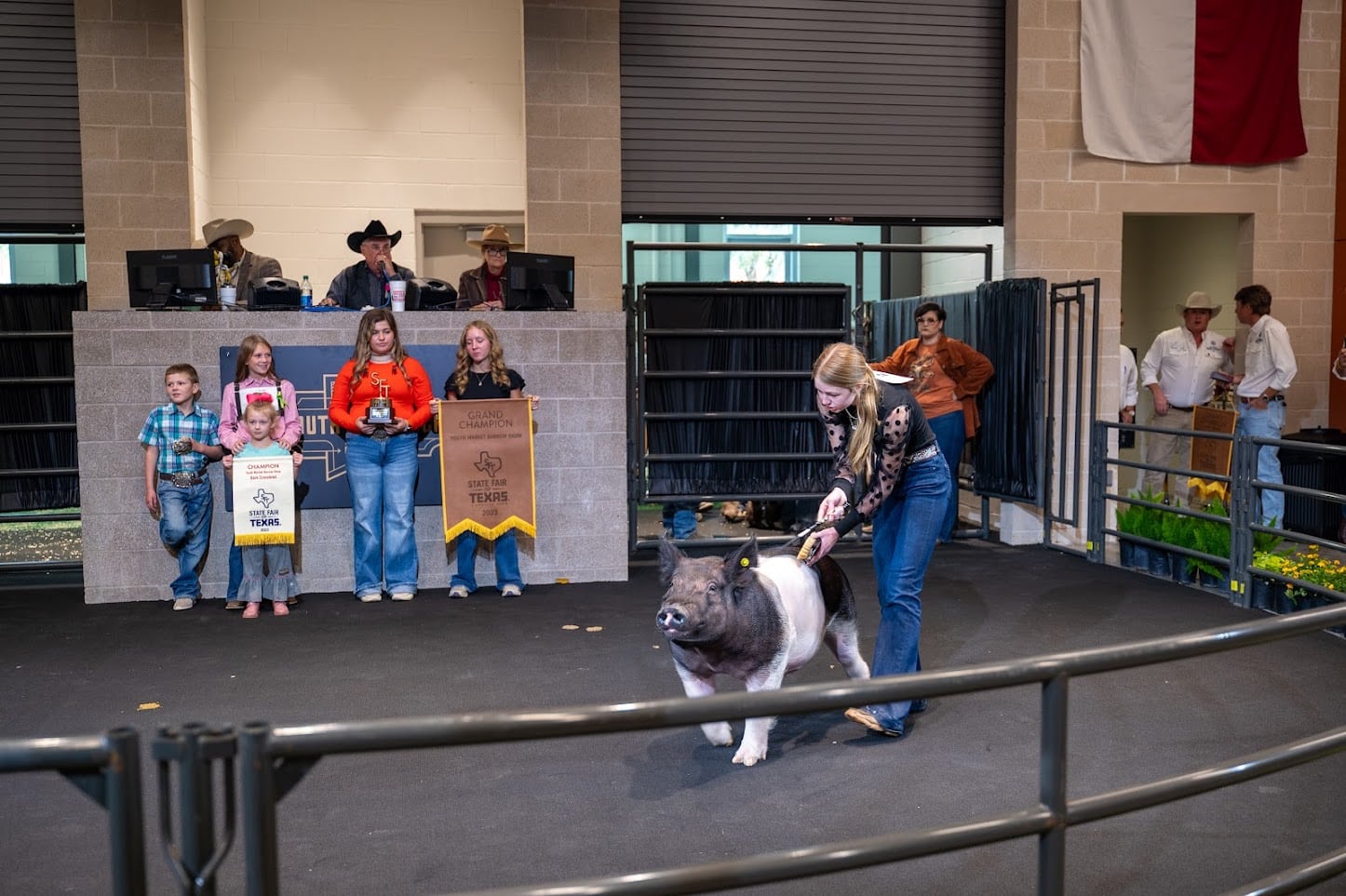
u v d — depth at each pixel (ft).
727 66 30.58
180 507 23.85
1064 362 30.04
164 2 27.66
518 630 22.02
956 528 32.09
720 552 30.14
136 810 5.37
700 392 29.91
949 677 6.85
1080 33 31.35
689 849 12.23
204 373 24.85
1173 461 32.17
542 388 26.27
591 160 29.71
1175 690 17.87
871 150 31.45
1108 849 12.20
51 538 32.45
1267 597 23.35
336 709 17.19
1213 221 39.09
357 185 35.04
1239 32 31.76
